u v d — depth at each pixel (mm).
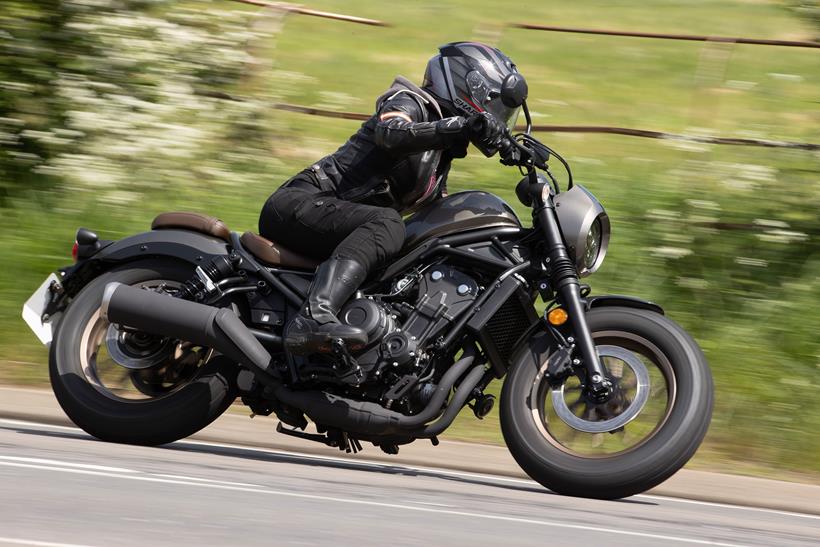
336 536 9500
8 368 19219
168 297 14867
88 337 15516
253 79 27969
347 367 14398
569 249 14586
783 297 22109
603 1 51406
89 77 25594
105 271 15797
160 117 25188
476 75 15273
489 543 9773
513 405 14188
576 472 13711
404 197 15375
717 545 10797
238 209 24250
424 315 14711
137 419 15039
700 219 23453
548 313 14422
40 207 24000
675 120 32594
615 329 14266
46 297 15797
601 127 25406
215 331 14648
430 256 14961
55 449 13617
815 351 20688
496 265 14773
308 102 31047
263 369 14656
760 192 24250
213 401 15070
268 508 10664
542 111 32875
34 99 25266
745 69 33875
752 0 50406
